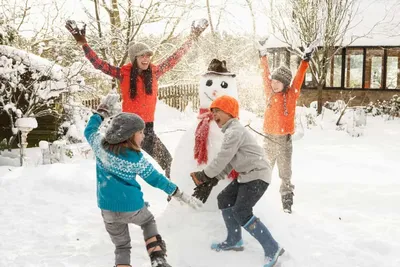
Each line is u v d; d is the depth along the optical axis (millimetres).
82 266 4223
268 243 4145
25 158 10008
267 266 4109
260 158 4277
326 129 15227
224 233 4719
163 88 19609
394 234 5039
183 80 19297
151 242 3893
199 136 4988
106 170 3859
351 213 5707
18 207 5883
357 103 21047
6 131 12297
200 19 6020
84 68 11320
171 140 12438
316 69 18703
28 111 10695
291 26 18609
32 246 4680
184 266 4203
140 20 15242
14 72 10828
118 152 3768
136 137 3865
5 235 4961
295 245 4641
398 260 4371
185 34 16078
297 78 5926
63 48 14969
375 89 20672
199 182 4246
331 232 5066
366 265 4246
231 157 4152
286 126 5840
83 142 11672
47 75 10906
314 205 6223
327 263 4273
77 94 12375
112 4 15102
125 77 5711
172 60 5965
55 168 7469
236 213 4215
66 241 4797
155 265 3812
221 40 18656
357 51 20891
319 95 18672
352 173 8414
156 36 16312
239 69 19328
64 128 12234
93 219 5445
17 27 14953
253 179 4238
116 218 3852
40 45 14203
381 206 6145
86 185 6723
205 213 4996
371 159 10023
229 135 4180
